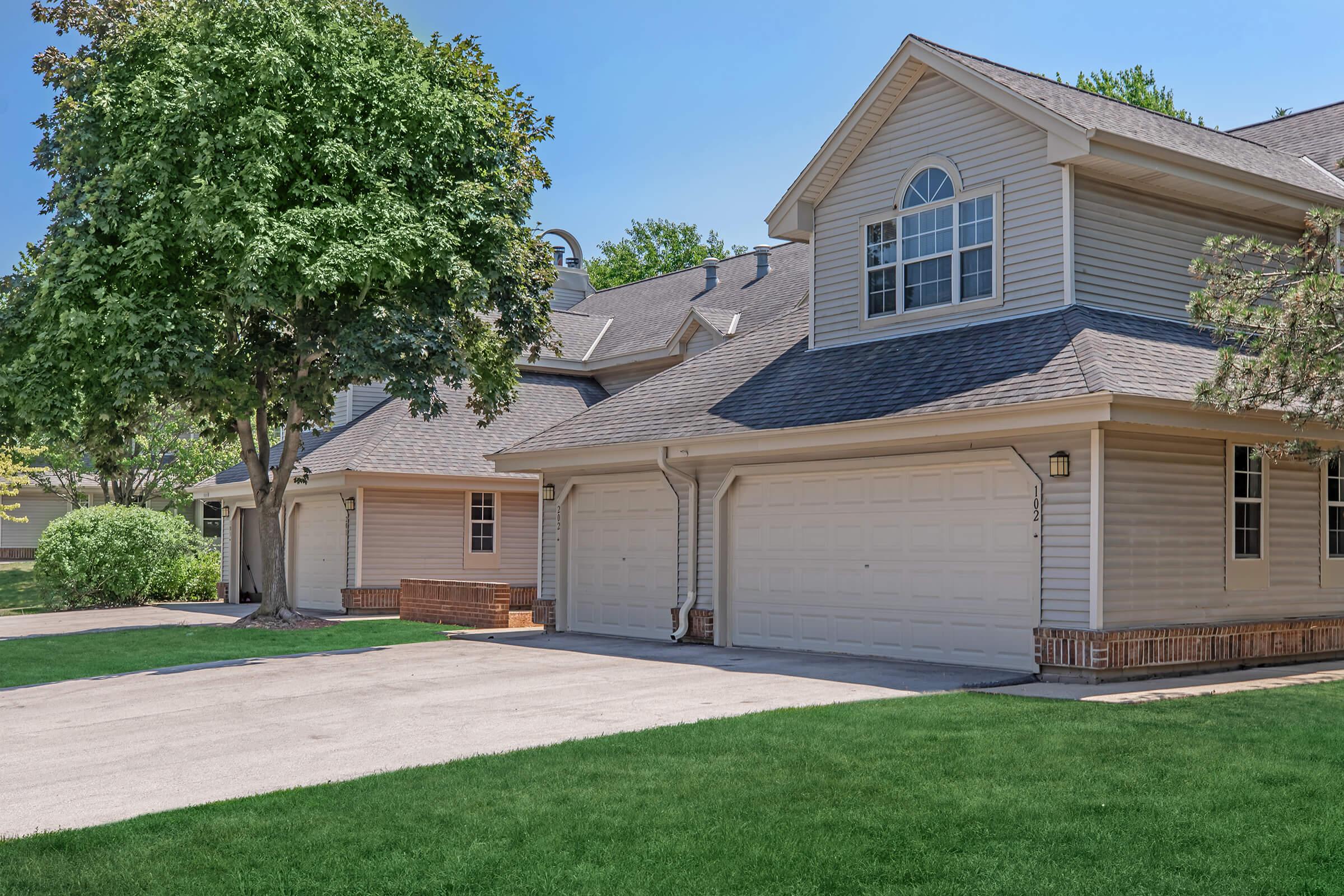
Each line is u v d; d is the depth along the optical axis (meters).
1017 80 16.72
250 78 18.36
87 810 7.99
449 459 26.89
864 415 14.85
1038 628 13.59
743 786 7.97
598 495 20.48
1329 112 22.86
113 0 19.88
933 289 17.00
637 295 34.88
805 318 20.80
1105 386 12.45
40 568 31.70
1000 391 13.63
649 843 6.76
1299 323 11.92
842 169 18.42
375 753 9.72
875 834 6.84
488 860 6.53
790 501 17.08
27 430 20.44
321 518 28.52
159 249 17.95
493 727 10.80
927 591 15.06
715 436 16.88
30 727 11.77
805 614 16.73
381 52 19.81
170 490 39.22
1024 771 8.23
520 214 21.52
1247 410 12.58
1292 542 15.27
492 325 24.17
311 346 19.56
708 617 18.03
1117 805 7.32
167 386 19.27
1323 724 9.91
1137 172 15.64
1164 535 13.73
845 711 10.84
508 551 28.34
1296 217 17.88
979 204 16.41
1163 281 16.34
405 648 18.36
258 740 10.48
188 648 18.92
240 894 6.11
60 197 19.27
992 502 14.32
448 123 19.30
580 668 15.34
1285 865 6.22
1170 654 13.52
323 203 18.69
